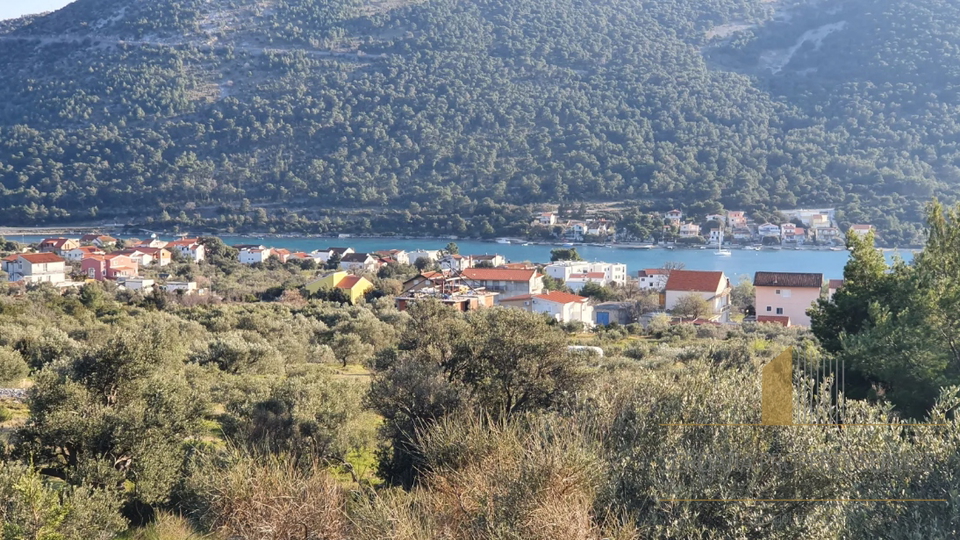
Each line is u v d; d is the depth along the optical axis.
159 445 11.73
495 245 164.25
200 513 9.62
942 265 16.66
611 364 24.73
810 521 6.84
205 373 22.78
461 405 13.08
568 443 7.38
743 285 79.12
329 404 15.24
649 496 7.11
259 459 9.19
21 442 11.67
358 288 70.50
